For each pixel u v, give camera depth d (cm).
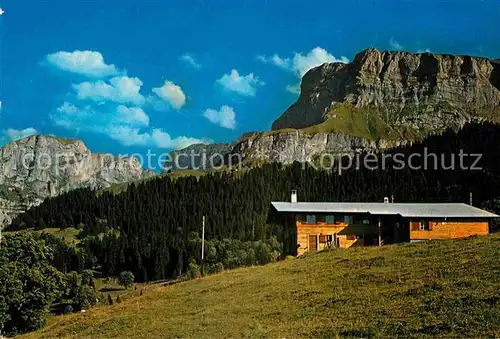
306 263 5759
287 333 3195
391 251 5591
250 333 3322
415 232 8488
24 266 8350
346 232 8888
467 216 8512
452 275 3975
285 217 9500
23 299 7894
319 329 3181
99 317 4984
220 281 5569
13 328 7919
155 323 4094
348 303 3709
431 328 2830
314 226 8906
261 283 4975
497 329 2672
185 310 4394
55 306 10656
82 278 13500
